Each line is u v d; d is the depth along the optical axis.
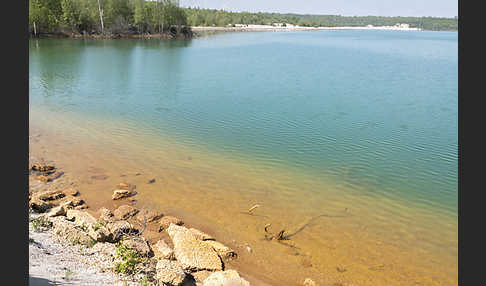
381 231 14.16
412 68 59.44
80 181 17.09
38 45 83.88
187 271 11.06
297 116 30.09
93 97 35.56
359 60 69.38
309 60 67.81
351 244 13.27
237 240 13.16
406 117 30.30
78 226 12.34
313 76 49.81
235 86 42.25
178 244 11.79
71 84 41.41
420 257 12.70
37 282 7.62
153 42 105.50
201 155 21.27
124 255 10.77
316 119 29.28
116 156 20.52
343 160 21.08
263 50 87.12
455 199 16.75
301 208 15.65
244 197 16.41
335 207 15.84
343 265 12.11
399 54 83.88
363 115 30.78
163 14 125.31
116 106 32.31
